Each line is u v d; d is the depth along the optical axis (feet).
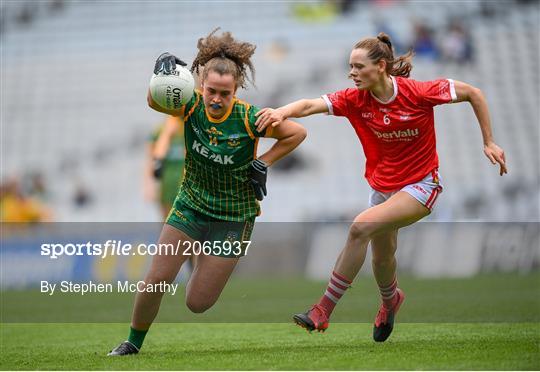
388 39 66.59
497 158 66.18
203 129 63.10
